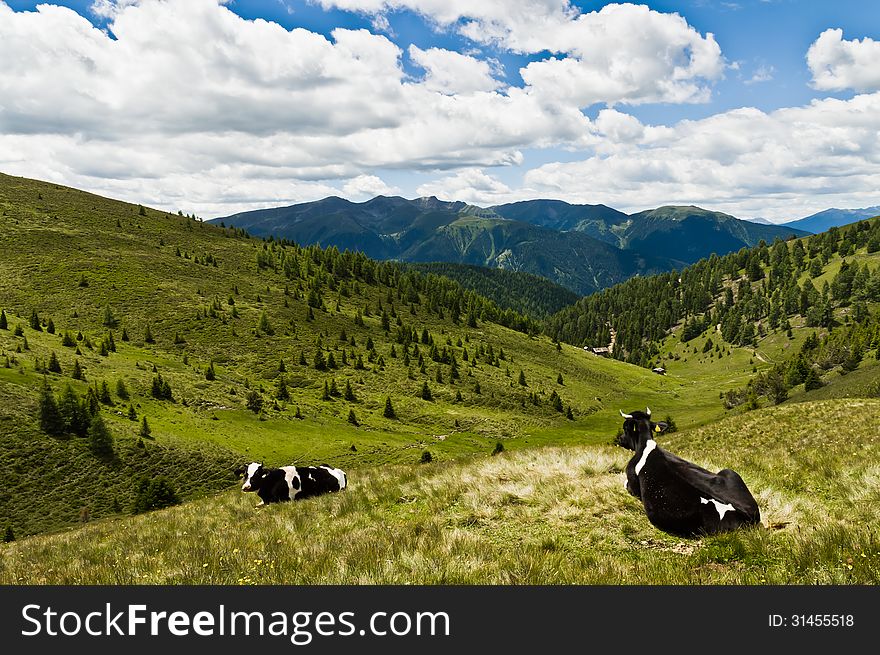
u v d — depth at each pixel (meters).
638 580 6.04
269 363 154.75
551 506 9.70
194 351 152.00
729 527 7.37
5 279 169.00
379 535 8.88
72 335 141.00
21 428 80.00
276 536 9.95
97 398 95.75
